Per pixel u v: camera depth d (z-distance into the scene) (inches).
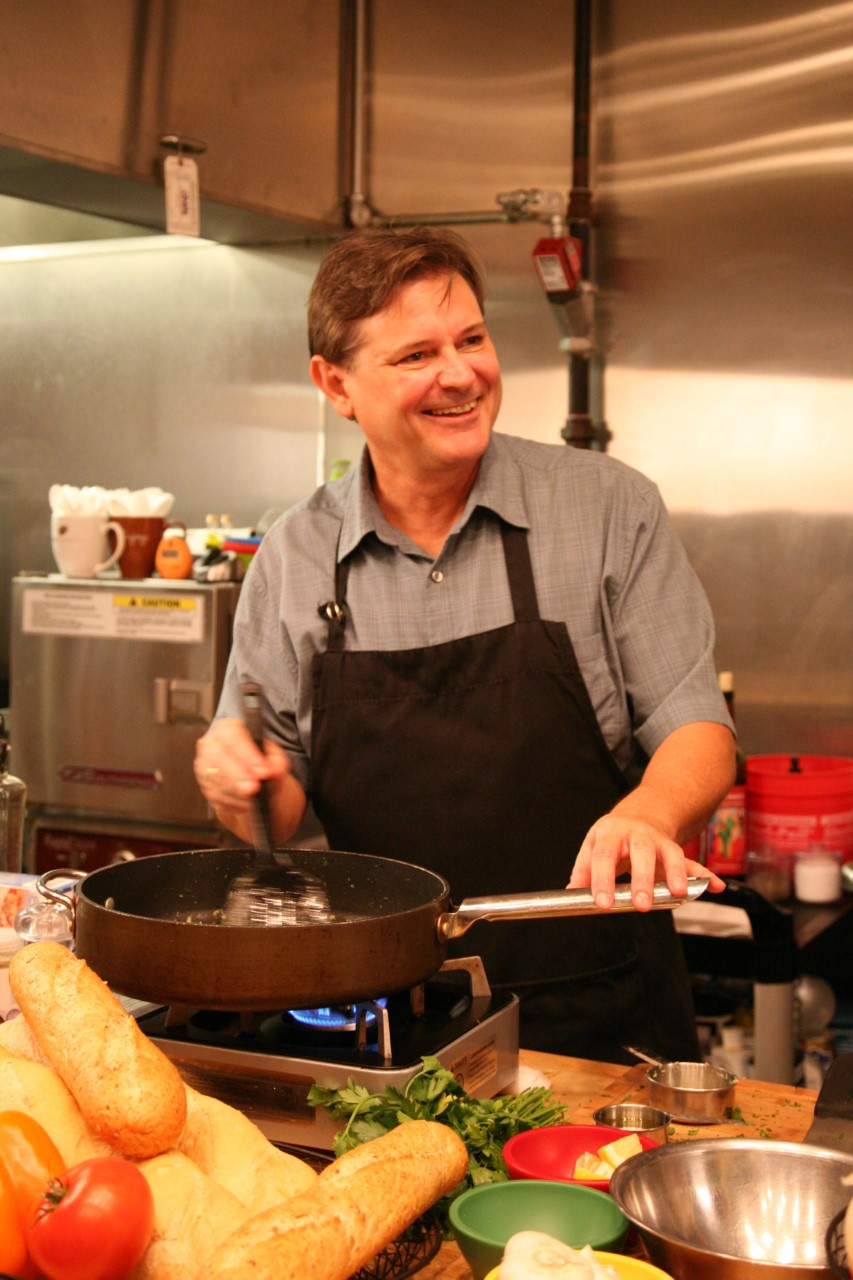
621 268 106.7
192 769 93.9
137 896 49.1
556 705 61.9
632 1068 50.7
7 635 124.3
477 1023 45.1
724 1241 33.7
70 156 86.2
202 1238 31.5
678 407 105.3
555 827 62.0
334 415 113.7
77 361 122.8
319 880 50.6
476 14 110.0
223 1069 42.6
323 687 63.9
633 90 105.3
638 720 63.9
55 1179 31.1
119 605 95.3
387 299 57.1
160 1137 33.6
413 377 57.5
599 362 107.9
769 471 102.5
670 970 65.4
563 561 63.7
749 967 84.9
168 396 119.6
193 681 93.1
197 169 95.6
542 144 109.0
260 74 102.4
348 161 114.1
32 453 125.2
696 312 104.3
